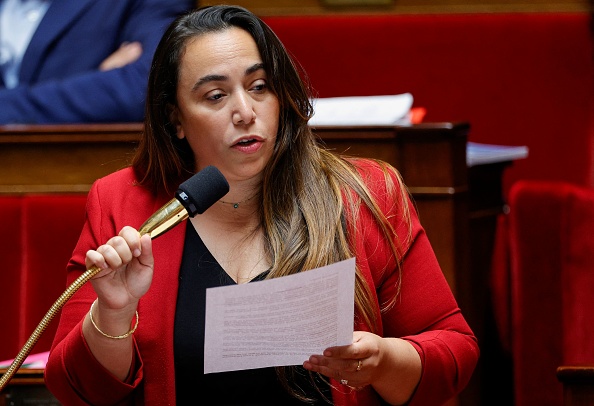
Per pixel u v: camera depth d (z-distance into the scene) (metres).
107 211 6.10
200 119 5.61
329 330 5.03
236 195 5.91
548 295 10.02
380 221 5.90
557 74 12.14
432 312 5.93
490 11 12.26
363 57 12.48
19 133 8.86
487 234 10.12
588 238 9.80
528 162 12.24
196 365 5.66
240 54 5.57
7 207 8.80
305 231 5.76
